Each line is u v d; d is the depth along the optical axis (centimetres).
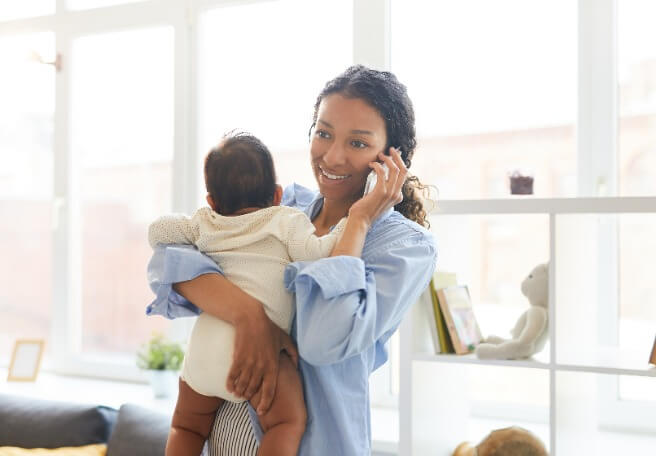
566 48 254
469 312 222
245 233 139
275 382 129
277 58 294
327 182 144
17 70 348
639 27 246
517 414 264
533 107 258
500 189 262
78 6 337
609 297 247
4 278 351
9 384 314
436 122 269
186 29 306
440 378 229
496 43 262
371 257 134
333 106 140
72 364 333
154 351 289
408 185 154
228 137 148
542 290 207
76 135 336
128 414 244
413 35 272
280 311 135
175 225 144
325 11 286
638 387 251
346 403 133
